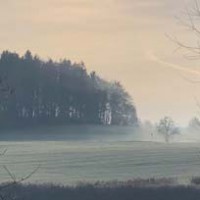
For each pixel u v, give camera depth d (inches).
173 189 3065.9
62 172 5398.6
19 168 5447.8
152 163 6333.7
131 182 3353.8
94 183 3309.5
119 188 3085.6
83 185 3164.4
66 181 4111.7
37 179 4434.1
